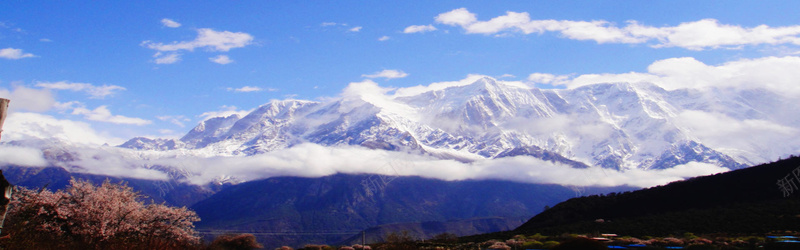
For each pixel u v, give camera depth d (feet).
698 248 210.38
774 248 199.11
